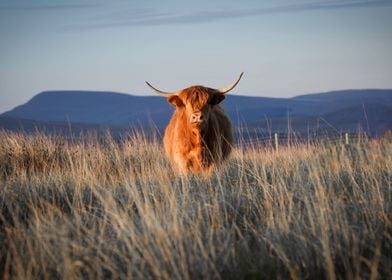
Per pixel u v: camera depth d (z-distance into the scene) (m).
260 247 7.59
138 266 7.07
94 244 7.64
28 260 7.40
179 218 8.00
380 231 7.83
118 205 9.32
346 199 9.31
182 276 6.79
